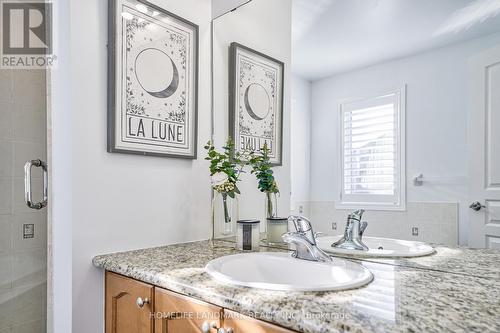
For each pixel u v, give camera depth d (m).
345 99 1.31
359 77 1.28
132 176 1.38
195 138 1.61
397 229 1.16
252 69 1.64
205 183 1.67
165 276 0.98
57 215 1.30
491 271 0.97
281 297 0.77
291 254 1.26
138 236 1.39
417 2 1.14
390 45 1.20
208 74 1.71
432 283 0.90
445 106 1.07
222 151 1.73
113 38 1.32
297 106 1.47
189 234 1.58
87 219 1.25
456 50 1.06
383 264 1.16
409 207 1.14
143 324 1.10
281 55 1.53
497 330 0.59
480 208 1.00
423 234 1.10
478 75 1.01
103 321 1.29
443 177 1.07
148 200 1.43
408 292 0.81
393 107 1.19
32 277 2.00
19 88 1.99
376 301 0.74
